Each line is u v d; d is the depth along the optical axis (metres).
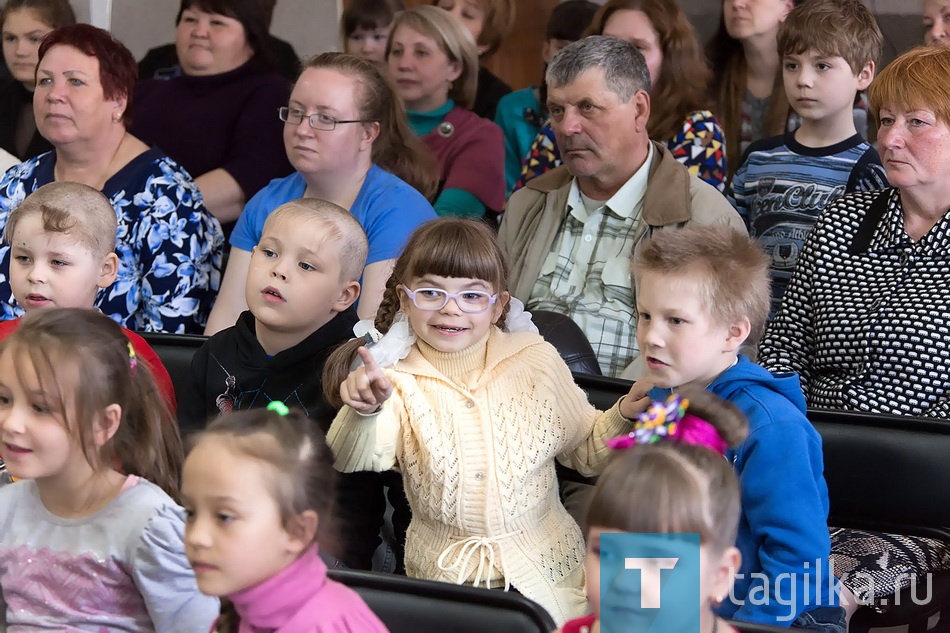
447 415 3.89
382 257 5.58
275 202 5.92
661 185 5.69
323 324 4.44
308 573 2.60
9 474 3.59
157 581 3.19
